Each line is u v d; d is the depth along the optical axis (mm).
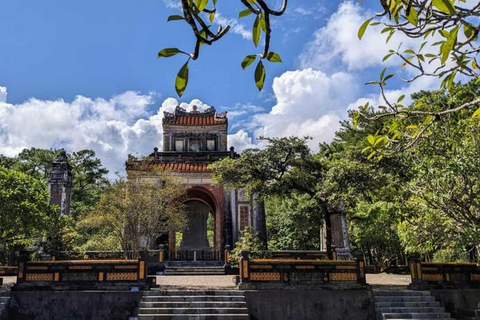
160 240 31078
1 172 16062
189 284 18359
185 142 34594
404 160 16547
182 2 2352
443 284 17219
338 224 25531
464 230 12930
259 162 19703
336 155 20828
